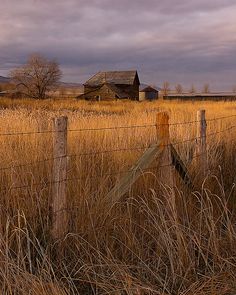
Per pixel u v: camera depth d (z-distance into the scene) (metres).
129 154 6.40
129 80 81.50
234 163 7.38
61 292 3.64
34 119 9.15
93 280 4.02
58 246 4.30
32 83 79.88
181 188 5.60
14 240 4.28
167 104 42.16
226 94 102.44
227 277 4.13
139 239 4.63
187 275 4.17
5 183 5.15
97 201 4.79
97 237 4.48
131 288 3.81
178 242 4.28
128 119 10.35
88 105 43.59
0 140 6.34
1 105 40.72
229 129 9.07
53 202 4.35
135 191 5.30
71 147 6.62
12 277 3.69
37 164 5.57
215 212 5.28
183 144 7.19
